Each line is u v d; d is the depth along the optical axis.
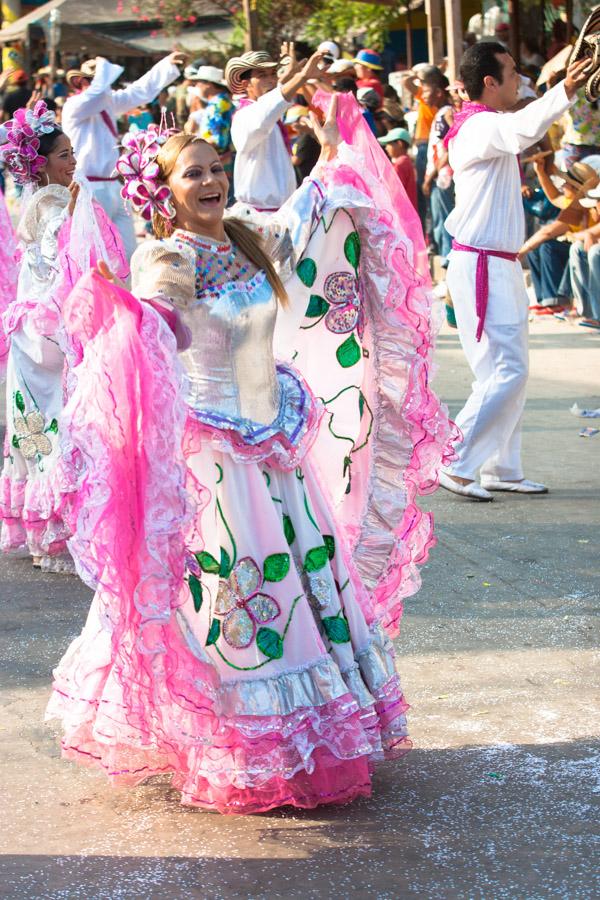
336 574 4.85
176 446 4.36
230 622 4.54
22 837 4.50
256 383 4.72
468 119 8.54
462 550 7.81
